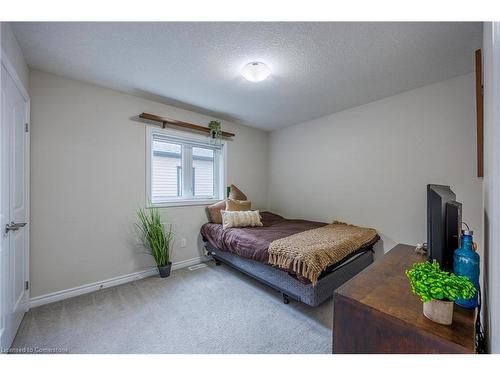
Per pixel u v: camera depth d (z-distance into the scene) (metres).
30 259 1.94
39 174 2.00
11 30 1.47
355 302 0.85
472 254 0.88
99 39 1.60
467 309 0.79
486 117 1.02
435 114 2.26
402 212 2.49
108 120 2.42
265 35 1.56
